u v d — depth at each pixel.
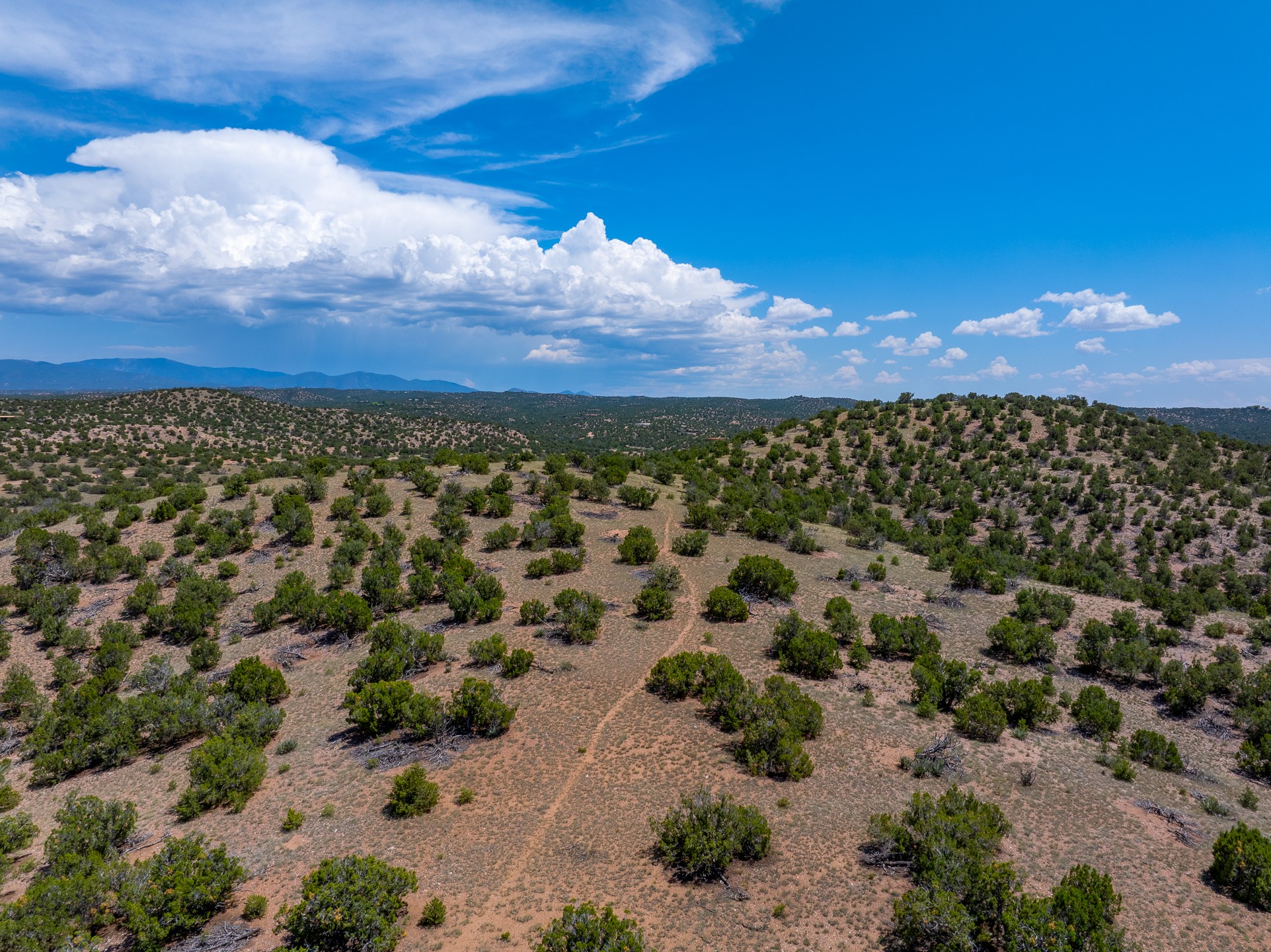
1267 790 26.78
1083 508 99.44
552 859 20.23
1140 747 28.25
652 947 16.52
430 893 18.83
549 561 49.59
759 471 112.56
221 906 18.38
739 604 41.38
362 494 63.28
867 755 26.53
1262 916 17.64
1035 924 14.88
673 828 19.86
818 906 17.72
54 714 30.75
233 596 45.50
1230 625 50.97
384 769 25.80
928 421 148.50
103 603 44.97
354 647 38.75
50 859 20.36
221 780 24.16
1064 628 46.56
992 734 28.69
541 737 27.56
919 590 52.62
